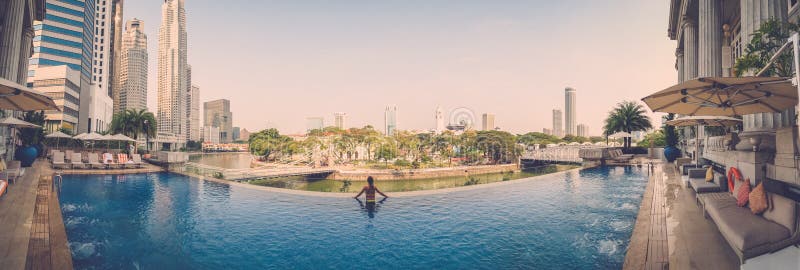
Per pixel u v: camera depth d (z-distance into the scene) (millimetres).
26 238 7906
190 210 12867
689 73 28312
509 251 8188
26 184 16688
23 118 40344
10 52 24438
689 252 6688
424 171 43750
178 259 7762
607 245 8469
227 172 36156
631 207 13078
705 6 21422
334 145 79812
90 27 105312
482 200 14570
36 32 86875
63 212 12141
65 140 53875
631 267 6195
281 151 96125
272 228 10359
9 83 9922
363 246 8695
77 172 24562
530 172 48562
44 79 79938
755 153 7688
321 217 11695
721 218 6535
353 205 13641
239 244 8867
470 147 79250
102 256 7844
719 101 7648
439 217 11641
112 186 19078
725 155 11102
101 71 134750
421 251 8289
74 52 91938
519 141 129000
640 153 46719
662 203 11891
